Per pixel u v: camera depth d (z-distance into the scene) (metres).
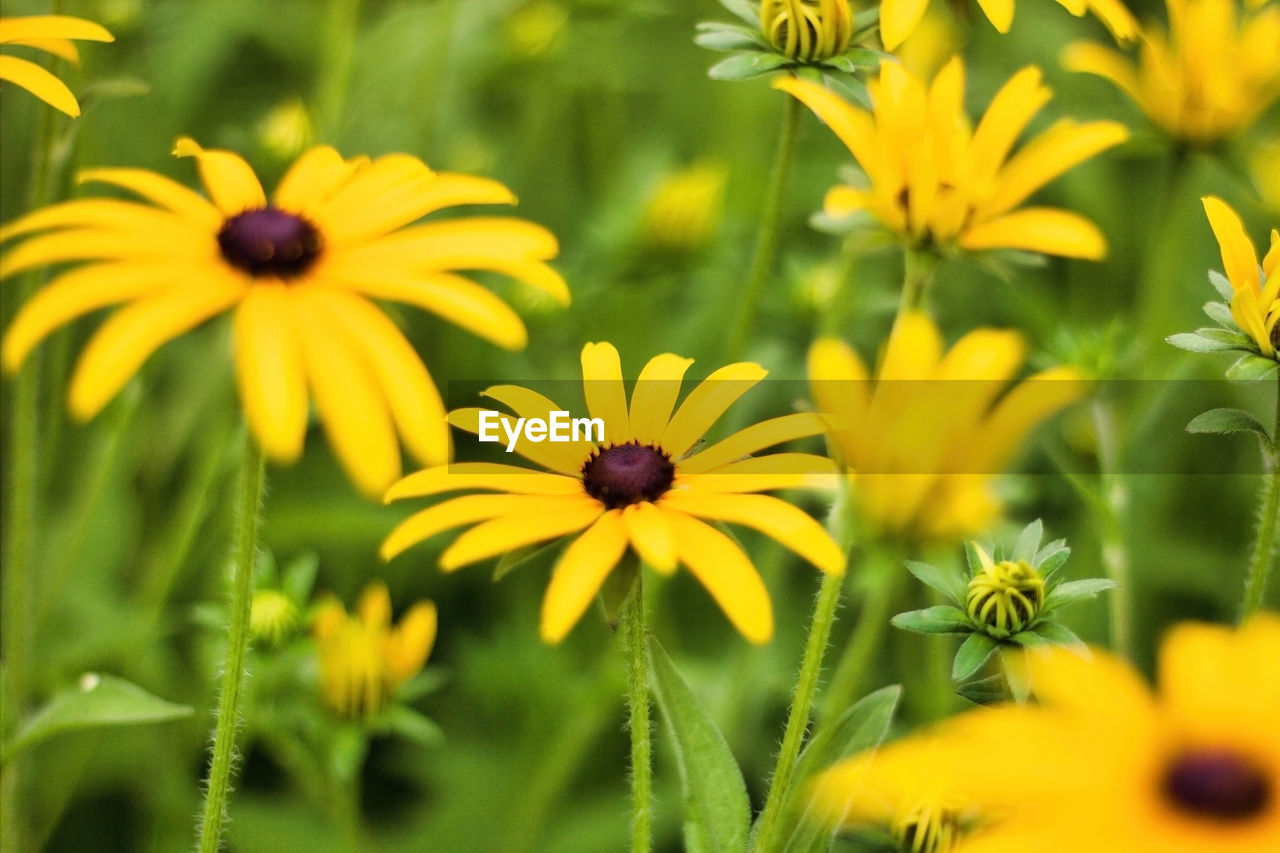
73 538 0.78
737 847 0.59
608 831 0.81
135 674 0.79
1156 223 0.88
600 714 0.78
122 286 0.56
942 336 0.94
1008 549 0.63
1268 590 0.86
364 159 0.62
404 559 0.89
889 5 0.66
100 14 0.93
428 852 0.82
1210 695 0.52
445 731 0.87
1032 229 0.65
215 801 0.59
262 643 0.71
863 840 0.60
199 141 1.10
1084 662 0.52
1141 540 0.87
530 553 0.57
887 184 0.65
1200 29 0.75
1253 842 0.50
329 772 0.72
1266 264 0.60
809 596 0.88
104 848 0.82
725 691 0.83
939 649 0.73
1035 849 0.50
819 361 0.57
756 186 1.04
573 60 1.09
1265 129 0.82
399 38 1.10
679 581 0.92
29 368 0.69
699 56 1.21
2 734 0.65
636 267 0.89
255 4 1.08
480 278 0.94
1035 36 1.13
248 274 0.57
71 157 0.80
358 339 0.56
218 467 0.82
